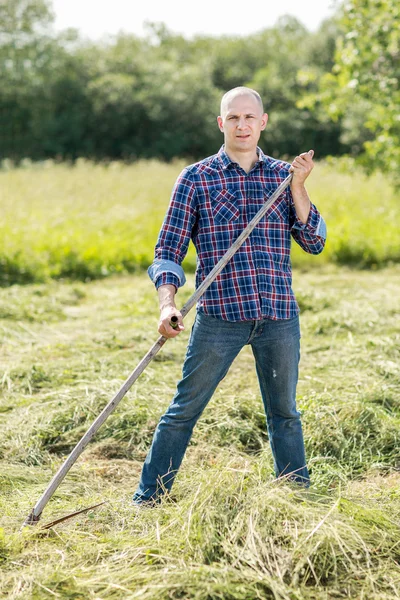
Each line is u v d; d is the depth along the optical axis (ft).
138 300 27.32
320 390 16.76
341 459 13.64
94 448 14.39
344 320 22.94
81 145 141.28
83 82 149.89
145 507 10.82
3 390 17.52
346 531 9.43
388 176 50.08
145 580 8.64
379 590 8.76
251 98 10.54
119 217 43.14
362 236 38.70
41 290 29.43
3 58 149.38
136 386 16.96
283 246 10.78
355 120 103.76
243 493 10.11
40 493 11.96
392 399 16.12
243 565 8.90
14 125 148.97
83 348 20.80
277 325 10.67
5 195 51.37
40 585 8.64
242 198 10.62
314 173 63.00
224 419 15.20
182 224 10.68
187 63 201.26
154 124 141.28
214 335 10.62
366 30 36.32
